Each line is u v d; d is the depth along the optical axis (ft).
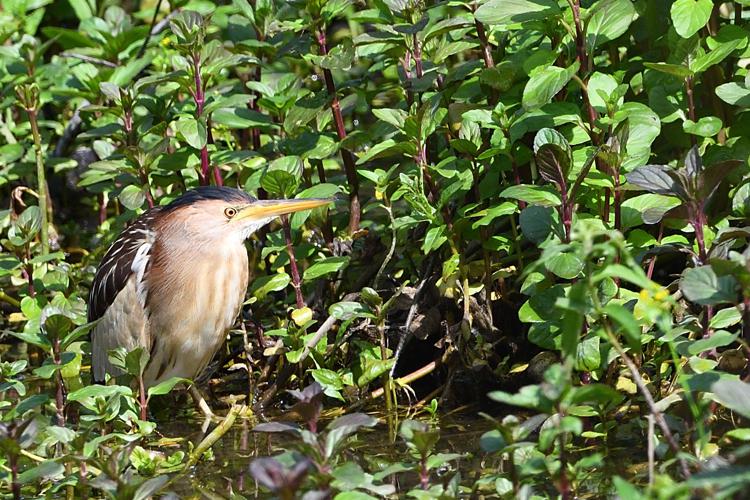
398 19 31.76
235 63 32.71
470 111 29.78
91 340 34.60
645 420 26.86
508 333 31.37
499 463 26.30
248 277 34.37
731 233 23.81
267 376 32.71
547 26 29.19
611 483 24.21
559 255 24.44
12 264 34.37
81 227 45.16
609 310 18.98
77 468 26.37
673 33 29.19
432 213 29.78
